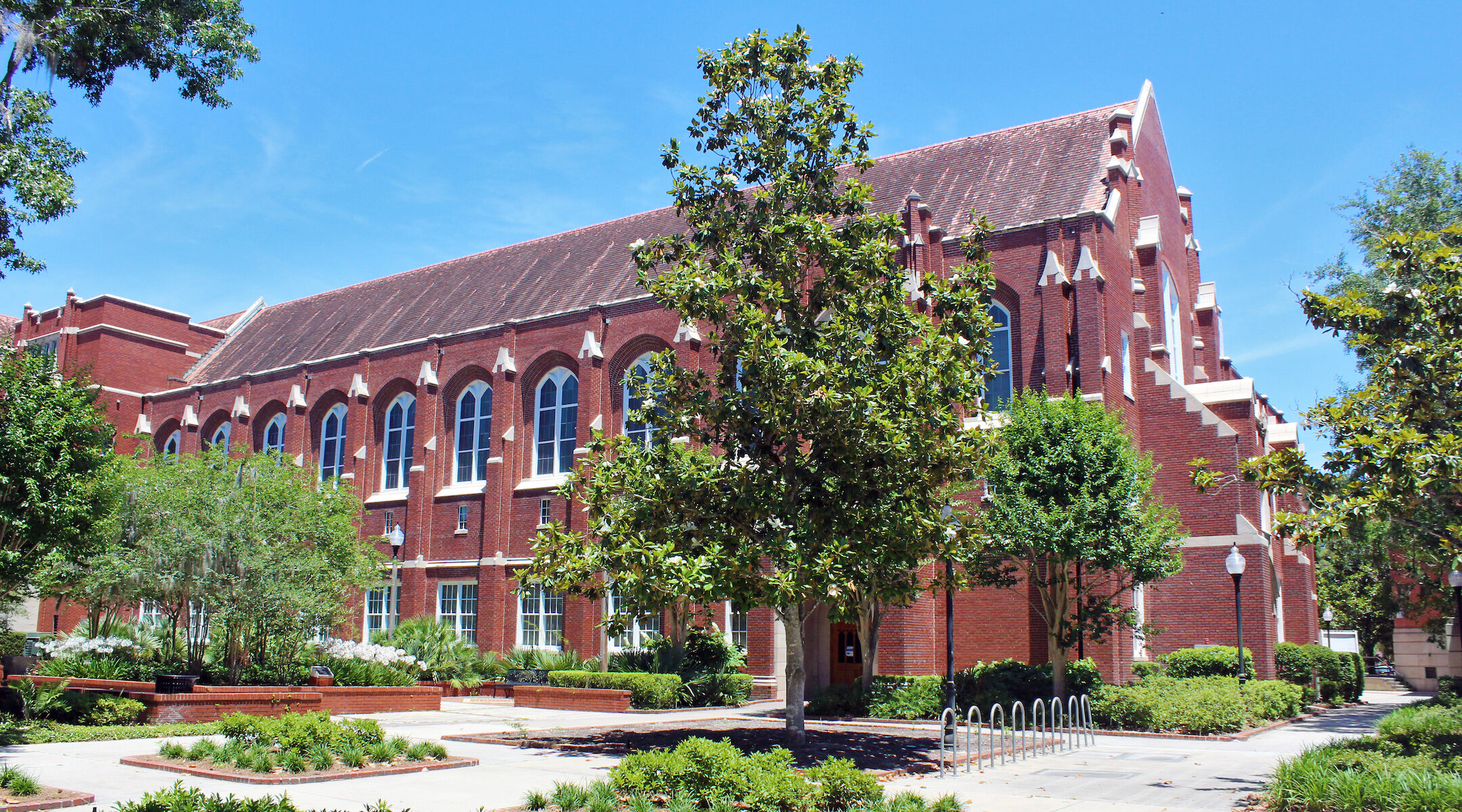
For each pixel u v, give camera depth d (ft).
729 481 59.98
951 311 61.62
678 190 62.75
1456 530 55.21
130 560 82.69
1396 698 119.96
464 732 72.23
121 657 97.81
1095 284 98.02
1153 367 103.40
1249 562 93.76
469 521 134.51
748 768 42.60
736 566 54.70
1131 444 85.40
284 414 161.38
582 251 148.05
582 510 122.62
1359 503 48.34
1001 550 79.25
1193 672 89.40
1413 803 35.81
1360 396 51.60
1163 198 125.49
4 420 63.62
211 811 32.94
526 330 134.62
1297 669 97.55
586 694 94.58
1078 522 76.18
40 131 63.87
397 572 128.67
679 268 62.13
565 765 54.13
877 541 58.03
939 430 59.26
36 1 65.57
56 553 68.03
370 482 146.41
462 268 164.14
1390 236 53.16
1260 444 111.34
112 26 68.54
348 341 161.07
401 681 97.35
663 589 54.44
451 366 141.49
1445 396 50.26
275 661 90.53
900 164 128.47
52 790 42.32
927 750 61.87
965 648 96.12
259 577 82.64
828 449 57.88
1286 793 40.93
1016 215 109.60
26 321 192.75
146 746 60.90
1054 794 46.78
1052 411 80.53
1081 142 115.65
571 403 130.52
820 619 105.40
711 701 97.19
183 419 171.83
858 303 59.72
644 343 124.57
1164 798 45.62
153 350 182.50
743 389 61.46
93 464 70.85
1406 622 134.10
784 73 62.39
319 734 53.72
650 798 42.11
